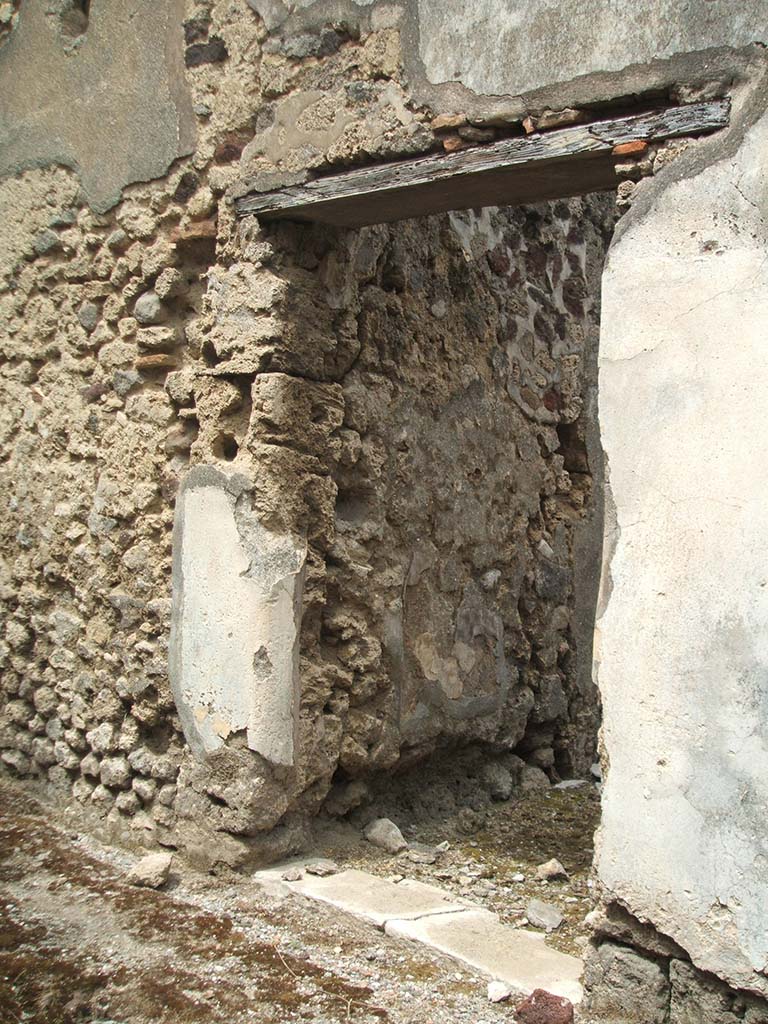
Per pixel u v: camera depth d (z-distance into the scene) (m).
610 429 2.69
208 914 3.26
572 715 5.18
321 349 3.67
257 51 3.53
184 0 3.73
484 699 4.56
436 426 4.32
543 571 5.01
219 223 3.66
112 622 4.03
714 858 2.47
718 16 2.55
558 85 2.80
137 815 3.87
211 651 3.59
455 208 3.42
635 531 2.63
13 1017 2.73
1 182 4.52
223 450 3.68
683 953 2.53
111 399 4.05
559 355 5.18
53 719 4.34
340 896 3.31
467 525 4.49
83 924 3.21
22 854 3.77
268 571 3.48
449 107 3.02
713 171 2.56
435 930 3.07
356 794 3.96
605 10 2.72
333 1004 2.72
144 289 3.94
